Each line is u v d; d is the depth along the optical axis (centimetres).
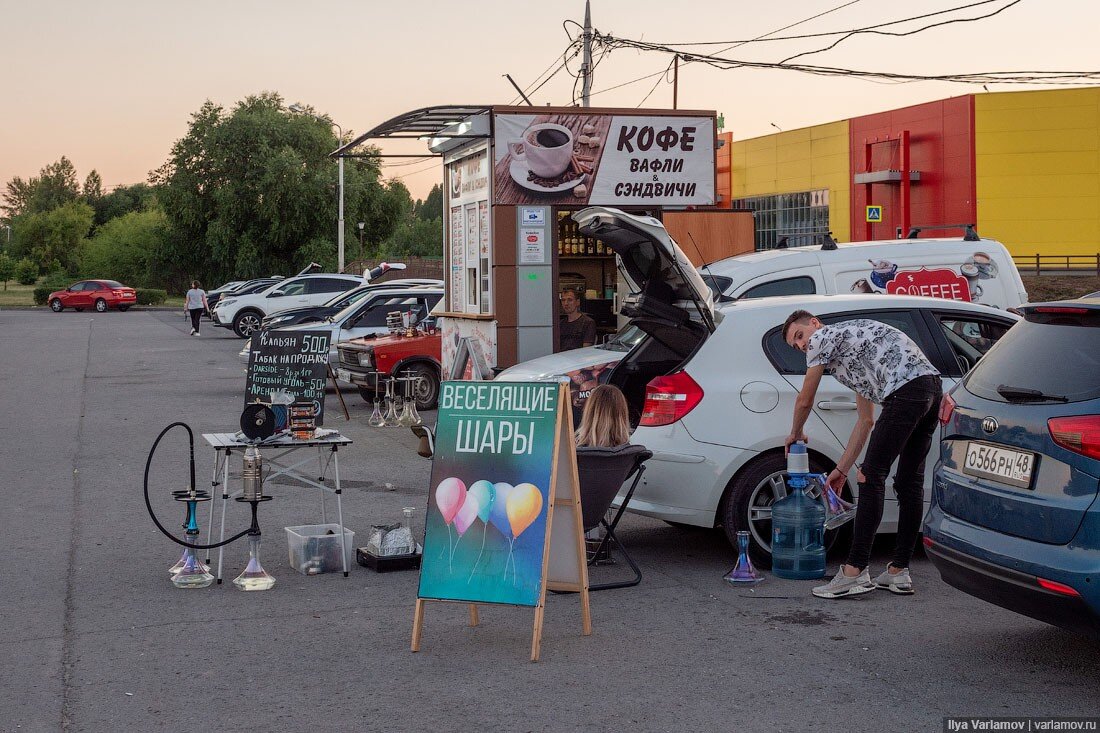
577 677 489
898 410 595
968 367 708
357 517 854
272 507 895
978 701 454
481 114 1255
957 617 577
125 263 7481
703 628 562
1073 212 3666
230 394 1816
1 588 645
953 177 3766
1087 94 3625
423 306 1928
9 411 1577
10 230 13900
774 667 498
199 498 658
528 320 1263
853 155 4109
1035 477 459
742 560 652
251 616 590
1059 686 470
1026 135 3669
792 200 4488
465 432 548
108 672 499
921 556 715
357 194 5997
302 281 3416
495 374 1237
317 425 860
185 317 4450
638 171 1303
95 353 2733
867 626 561
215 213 6200
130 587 648
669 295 752
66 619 583
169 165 6178
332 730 429
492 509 533
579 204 1280
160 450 1213
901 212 3931
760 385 669
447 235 1472
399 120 1289
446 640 548
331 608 606
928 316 712
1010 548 461
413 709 451
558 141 1263
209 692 473
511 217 1255
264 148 5894
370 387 1537
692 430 663
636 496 677
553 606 609
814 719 435
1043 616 450
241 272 5938
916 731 422
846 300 707
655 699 459
